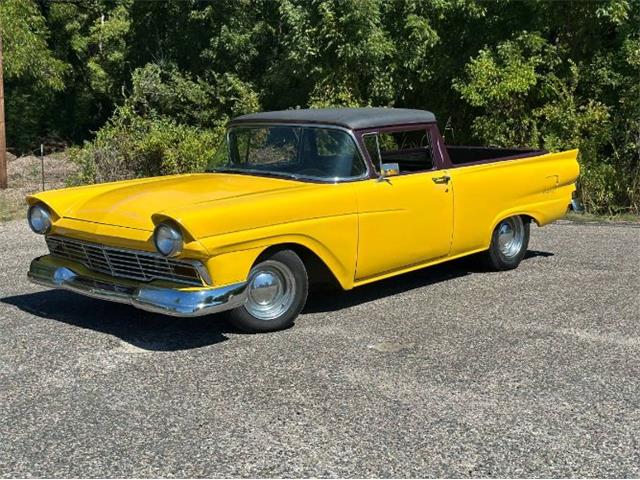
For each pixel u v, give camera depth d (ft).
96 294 18.33
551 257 27.89
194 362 16.74
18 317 20.12
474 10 44.70
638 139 39.60
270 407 14.37
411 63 48.24
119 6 84.74
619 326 19.45
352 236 19.81
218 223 16.87
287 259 18.66
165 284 17.38
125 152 44.91
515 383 15.60
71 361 16.81
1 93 47.62
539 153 26.27
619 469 12.09
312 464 12.19
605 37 43.57
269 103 64.18
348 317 20.29
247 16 66.85
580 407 14.42
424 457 12.43
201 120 66.54
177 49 70.90
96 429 13.47
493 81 41.34
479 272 25.54
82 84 97.35
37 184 49.90
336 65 49.62
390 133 21.12
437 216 22.16
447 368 16.43
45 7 90.94
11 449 12.73
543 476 11.85
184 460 12.34
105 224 18.29
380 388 15.29
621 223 35.94
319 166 20.11
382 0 49.73
